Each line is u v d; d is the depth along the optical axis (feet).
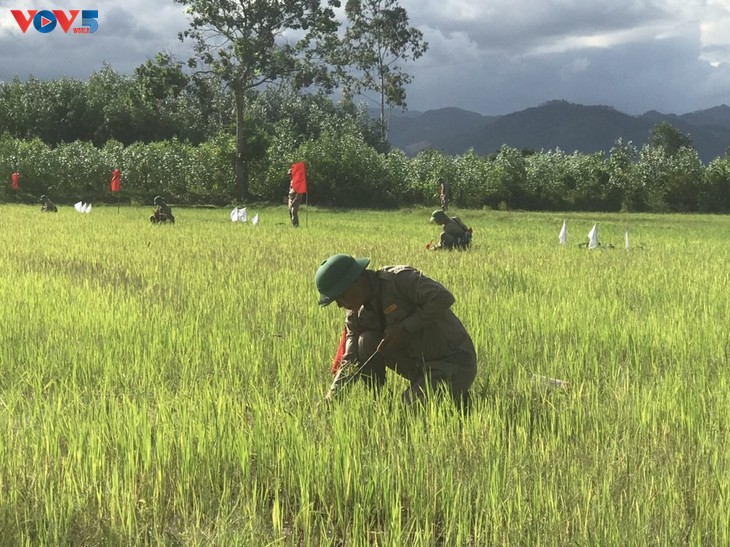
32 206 146.00
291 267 43.93
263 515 12.30
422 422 15.06
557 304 29.71
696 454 13.65
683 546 10.83
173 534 11.64
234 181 174.91
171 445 13.94
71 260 46.57
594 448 14.07
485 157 189.98
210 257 49.34
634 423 15.47
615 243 70.79
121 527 11.42
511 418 15.88
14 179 161.89
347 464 12.74
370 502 12.32
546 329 25.04
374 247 58.23
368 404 16.20
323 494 12.60
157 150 178.50
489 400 17.01
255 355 20.94
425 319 16.22
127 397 16.63
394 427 14.84
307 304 30.09
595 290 35.06
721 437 14.75
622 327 25.40
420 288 16.16
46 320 26.25
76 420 15.17
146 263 45.21
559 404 16.85
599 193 176.65
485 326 24.61
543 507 11.61
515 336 23.63
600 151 184.96
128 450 13.44
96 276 38.78
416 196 174.81
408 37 261.85
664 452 13.84
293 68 171.94
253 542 10.98
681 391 17.42
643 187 175.52
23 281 35.14
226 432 14.35
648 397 16.61
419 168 178.70
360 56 258.98
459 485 12.04
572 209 176.04
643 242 73.05
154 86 168.66
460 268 42.50
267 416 15.35
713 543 11.02
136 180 177.78
